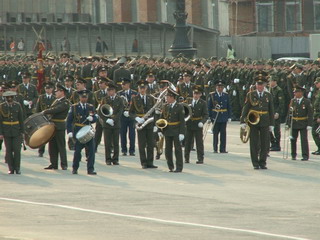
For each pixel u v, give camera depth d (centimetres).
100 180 3934
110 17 14225
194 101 4597
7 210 3069
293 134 4678
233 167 4425
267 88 5328
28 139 4184
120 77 6500
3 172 4231
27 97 5425
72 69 7669
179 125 4238
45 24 11856
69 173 4200
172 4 13625
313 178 4016
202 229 2692
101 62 7169
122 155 4953
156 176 4088
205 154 4984
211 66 6925
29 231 2648
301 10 14038
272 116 4369
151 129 4406
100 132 5047
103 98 4588
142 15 13788
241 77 6875
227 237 2547
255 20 14062
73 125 4312
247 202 3278
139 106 4516
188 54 9006
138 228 2706
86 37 12044
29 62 9081
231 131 6275
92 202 3262
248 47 12388
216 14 13875
